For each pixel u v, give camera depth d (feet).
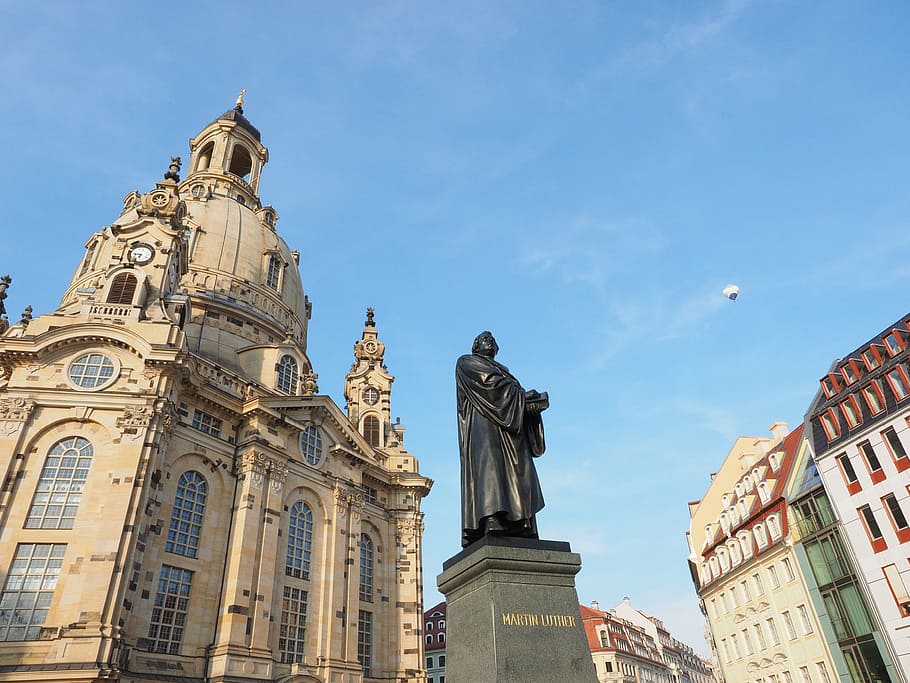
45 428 134.82
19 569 120.57
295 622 159.02
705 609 226.17
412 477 217.97
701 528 242.78
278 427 173.99
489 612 32.55
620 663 320.70
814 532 161.68
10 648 110.93
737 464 242.17
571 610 34.09
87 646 111.65
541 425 42.27
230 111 316.81
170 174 195.11
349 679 163.53
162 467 143.23
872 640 141.79
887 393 144.15
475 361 42.55
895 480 138.92
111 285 161.99
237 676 134.00
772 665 175.73
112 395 140.15
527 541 35.76
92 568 120.06
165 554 139.33
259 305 228.63
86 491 129.80
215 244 230.07
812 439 162.71
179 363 147.43
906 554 134.82
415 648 192.34
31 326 147.43
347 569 180.24
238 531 152.15
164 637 132.67
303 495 177.27
